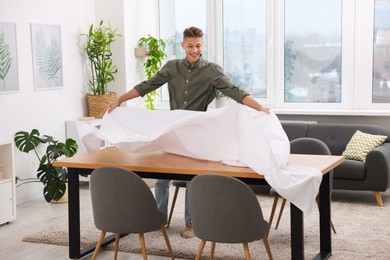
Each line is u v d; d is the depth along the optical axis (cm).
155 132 494
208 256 495
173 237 553
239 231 402
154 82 536
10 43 691
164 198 562
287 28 837
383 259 484
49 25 755
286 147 444
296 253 426
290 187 399
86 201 709
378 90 793
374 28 787
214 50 872
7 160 625
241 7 858
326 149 552
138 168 450
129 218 434
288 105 844
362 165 668
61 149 698
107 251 522
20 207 696
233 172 421
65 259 506
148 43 865
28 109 725
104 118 514
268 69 848
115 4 836
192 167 439
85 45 825
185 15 892
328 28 816
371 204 673
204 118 453
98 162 471
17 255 518
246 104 484
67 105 791
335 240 536
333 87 821
